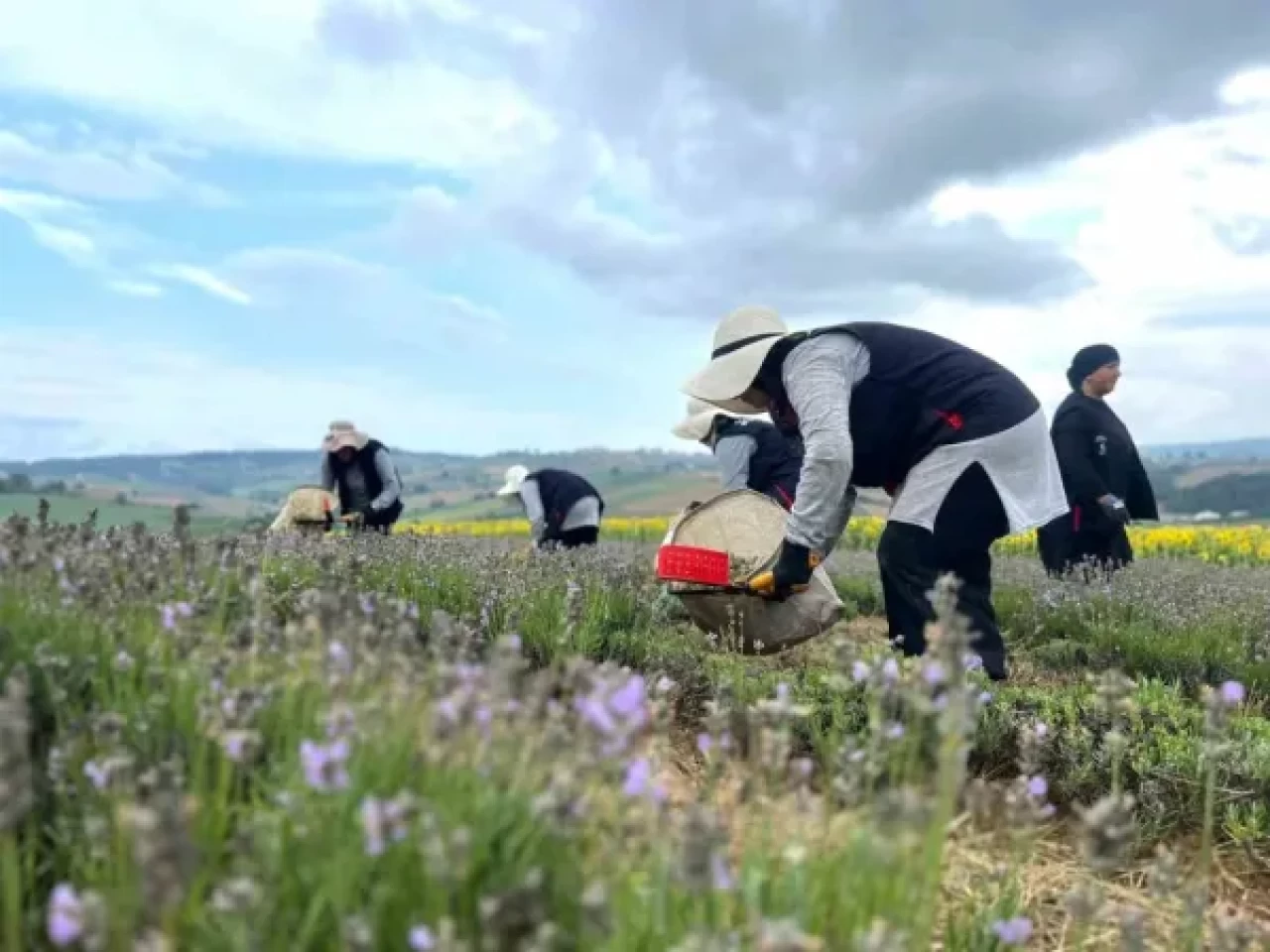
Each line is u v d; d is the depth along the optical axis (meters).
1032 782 2.91
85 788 2.39
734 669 5.24
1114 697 3.09
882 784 2.71
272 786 2.27
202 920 1.81
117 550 3.67
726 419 7.31
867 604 9.82
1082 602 8.23
